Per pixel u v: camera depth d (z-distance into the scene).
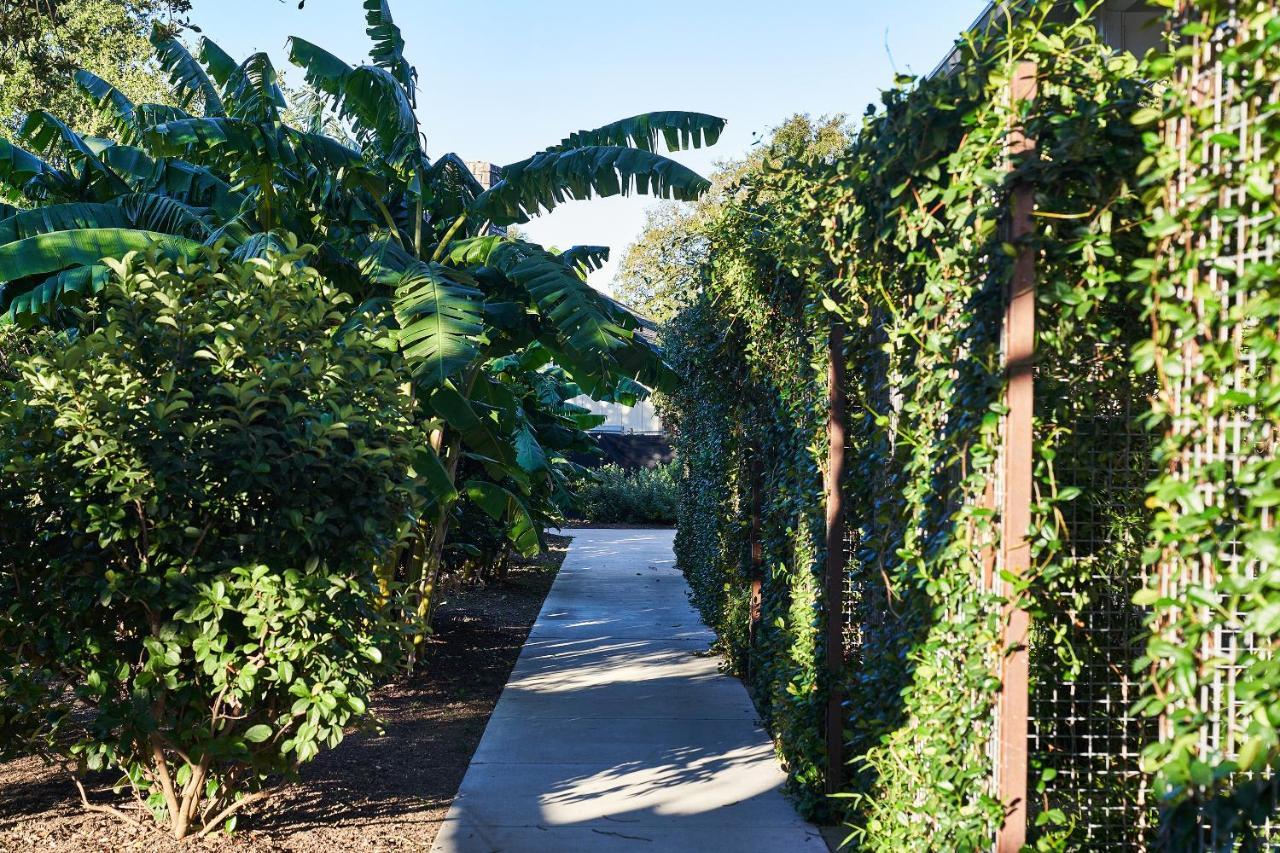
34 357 4.57
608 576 15.46
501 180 8.17
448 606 12.44
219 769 5.02
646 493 25.00
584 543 20.25
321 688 4.52
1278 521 2.09
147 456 4.45
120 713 4.52
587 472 17.45
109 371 4.57
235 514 4.74
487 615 12.01
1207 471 2.27
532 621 11.76
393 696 8.19
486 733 7.09
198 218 8.15
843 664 5.25
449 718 7.57
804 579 5.78
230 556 4.59
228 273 5.09
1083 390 3.15
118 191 9.05
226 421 4.48
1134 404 3.22
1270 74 2.06
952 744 3.26
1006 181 2.87
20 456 4.38
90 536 4.56
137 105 8.19
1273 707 2.04
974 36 3.16
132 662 4.73
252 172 7.84
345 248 8.24
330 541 4.66
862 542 4.45
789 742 5.99
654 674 8.97
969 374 3.10
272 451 4.48
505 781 6.06
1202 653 2.37
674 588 14.23
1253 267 2.06
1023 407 2.88
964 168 3.16
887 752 4.10
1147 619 2.39
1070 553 3.32
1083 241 2.76
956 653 3.30
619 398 13.42
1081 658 3.36
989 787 3.06
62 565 4.45
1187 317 2.33
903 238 3.68
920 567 3.45
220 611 4.41
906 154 3.46
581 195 8.05
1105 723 3.40
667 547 19.69
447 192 8.77
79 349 4.49
